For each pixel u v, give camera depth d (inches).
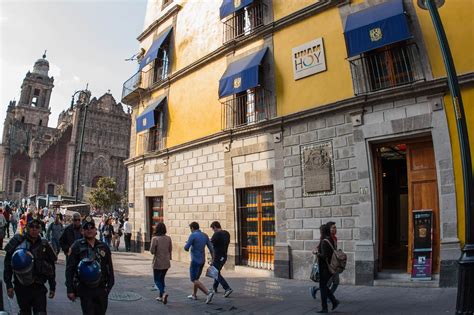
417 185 387.5
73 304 300.2
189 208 637.3
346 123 428.5
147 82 813.9
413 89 376.8
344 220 415.8
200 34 679.7
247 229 540.7
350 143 422.3
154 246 329.4
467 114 350.9
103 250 201.3
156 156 733.9
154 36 821.9
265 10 549.0
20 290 198.1
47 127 3353.8
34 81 3545.8
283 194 479.8
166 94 738.8
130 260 634.2
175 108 708.0
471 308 201.2
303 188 459.2
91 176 2839.6
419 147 392.2
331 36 461.7
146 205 759.1
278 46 520.7
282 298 340.8
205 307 309.9
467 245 209.5
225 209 564.4
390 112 395.9
